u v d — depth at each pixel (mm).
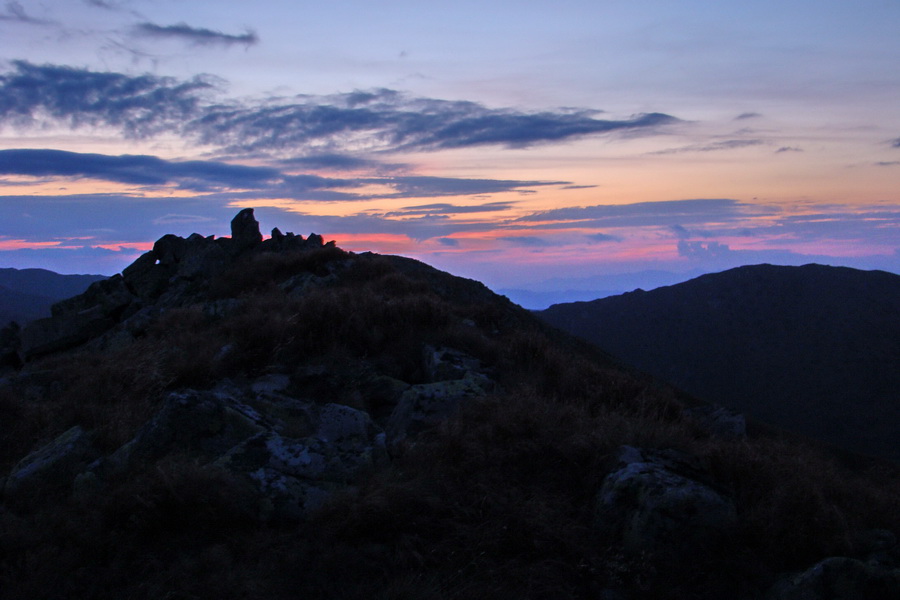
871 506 5281
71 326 15594
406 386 7945
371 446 5562
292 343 8867
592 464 5168
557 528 4352
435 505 4465
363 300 10797
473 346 9812
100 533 4113
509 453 5266
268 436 5246
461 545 4207
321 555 4016
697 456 5273
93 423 6422
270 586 3725
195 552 4070
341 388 7965
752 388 81438
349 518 4277
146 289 17188
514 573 3928
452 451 5281
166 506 4277
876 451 61094
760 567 4074
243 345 8719
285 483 4688
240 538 4211
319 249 17406
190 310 12156
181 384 7789
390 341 9727
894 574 3814
